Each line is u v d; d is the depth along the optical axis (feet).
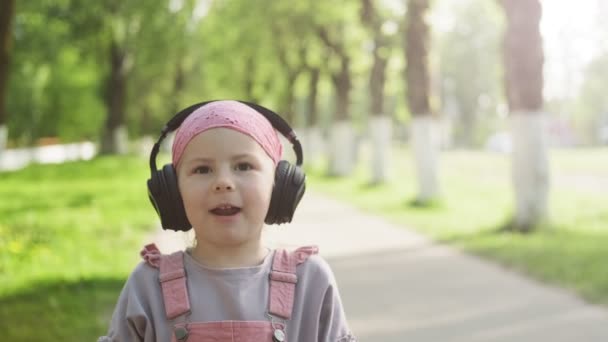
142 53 124.98
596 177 95.14
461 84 249.75
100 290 25.66
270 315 6.86
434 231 45.14
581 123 217.77
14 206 54.39
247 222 6.73
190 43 127.75
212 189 6.60
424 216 53.21
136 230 42.32
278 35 108.68
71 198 61.16
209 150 6.66
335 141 101.24
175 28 120.67
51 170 94.27
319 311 7.04
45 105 151.53
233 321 6.77
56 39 107.24
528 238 40.04
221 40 127.95
